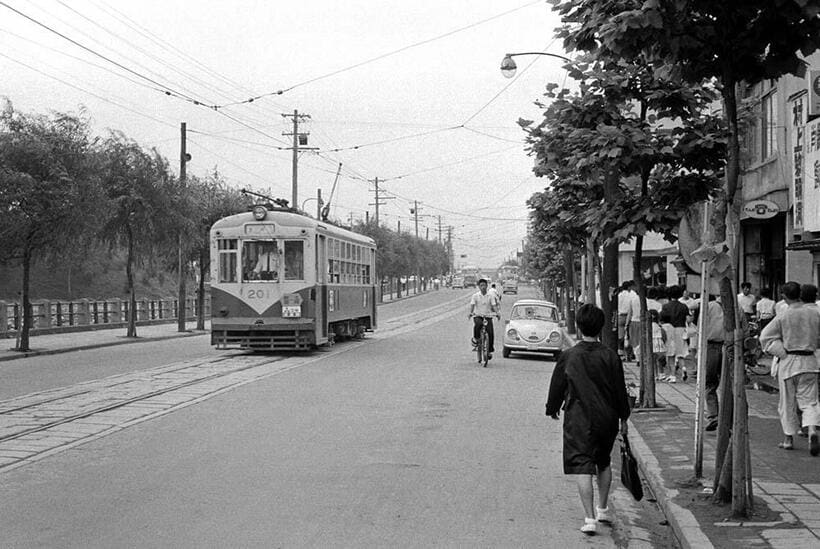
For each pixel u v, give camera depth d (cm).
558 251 3894
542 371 2216
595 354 754
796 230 1845
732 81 780
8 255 2872
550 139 1471
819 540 688
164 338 3784
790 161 1970
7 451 1062
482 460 1048
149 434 1188
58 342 3247
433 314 6462
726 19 742
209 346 3150
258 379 1883
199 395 1603
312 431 1225
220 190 4662
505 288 11644
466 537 720
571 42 834
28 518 759
